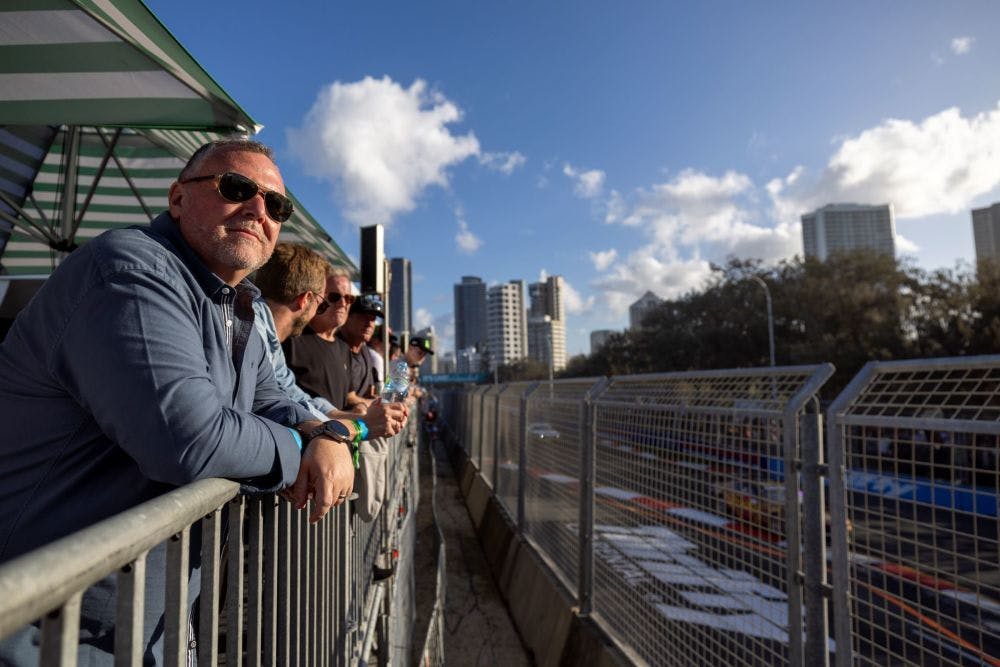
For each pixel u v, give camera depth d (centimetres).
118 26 240
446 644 603
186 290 113
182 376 97
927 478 177
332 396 318
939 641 167
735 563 269
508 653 580
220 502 100
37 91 278
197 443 94
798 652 233
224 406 108
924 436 180
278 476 116
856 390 214
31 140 477
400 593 443
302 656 151
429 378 10881
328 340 333
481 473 1305
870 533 197
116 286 98
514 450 859
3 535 101
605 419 443
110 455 104
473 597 755
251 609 121
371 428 184
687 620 299
